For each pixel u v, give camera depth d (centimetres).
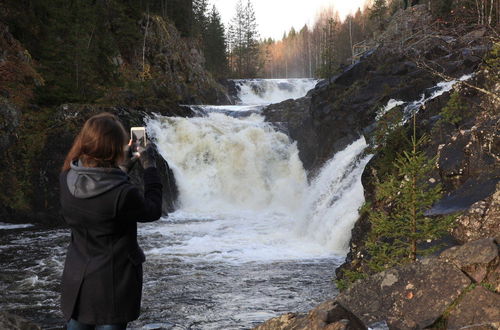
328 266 1239
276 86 5966
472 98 1091
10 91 2594
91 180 228
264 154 2667
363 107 1997
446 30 1095
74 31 3319
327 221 1508
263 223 1936
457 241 716
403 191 602
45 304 970
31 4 3347
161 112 2905
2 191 2153
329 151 2184
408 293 412
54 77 3005
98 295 230
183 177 2544
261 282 1106
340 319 359
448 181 920
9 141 2242
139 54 4566
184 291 1047
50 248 1535
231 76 9262
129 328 840
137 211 232
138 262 240
